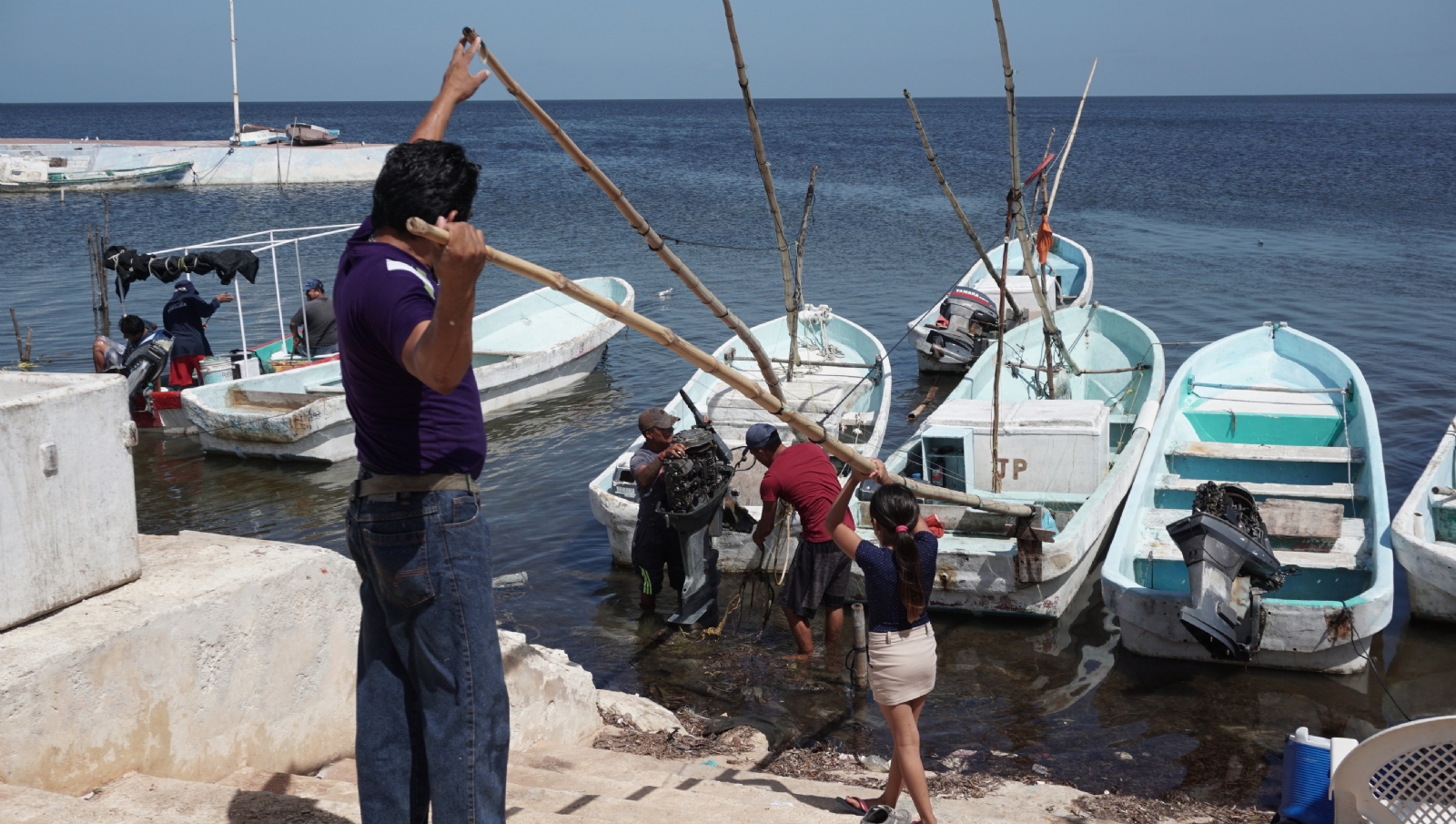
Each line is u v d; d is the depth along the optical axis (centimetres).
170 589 353
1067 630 789
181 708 341
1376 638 768
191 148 4628
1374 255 2541
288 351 1505
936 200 3878
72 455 332
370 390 233
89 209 3650
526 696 496
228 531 1016
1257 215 3359
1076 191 4153
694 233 3061
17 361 1622
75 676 305
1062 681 710
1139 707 671
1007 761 606
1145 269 2408
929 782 546
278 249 2725
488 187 4581
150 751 330
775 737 636
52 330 1841
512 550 968
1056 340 1188
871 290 2202
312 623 393
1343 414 1054
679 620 799
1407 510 790
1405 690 688
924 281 2292
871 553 436
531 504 1086
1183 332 1811
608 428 1339
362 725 259
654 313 2002
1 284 2253
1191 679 707
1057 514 884
